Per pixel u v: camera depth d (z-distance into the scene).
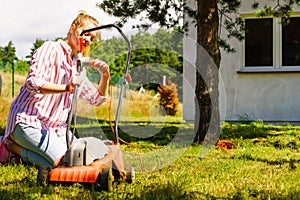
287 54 10.57
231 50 8.66
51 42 4.05
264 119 10.50
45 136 4.16
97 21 4.07
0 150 4.53
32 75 3.79
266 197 3.25
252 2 10.34
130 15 7.79
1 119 9.28
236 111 10.57
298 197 3.24
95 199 3.13
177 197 3.20
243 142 6.73
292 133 7.90
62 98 4.24
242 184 3.70
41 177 3.48
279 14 8.02
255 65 10.66
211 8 6.65
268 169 4.42
